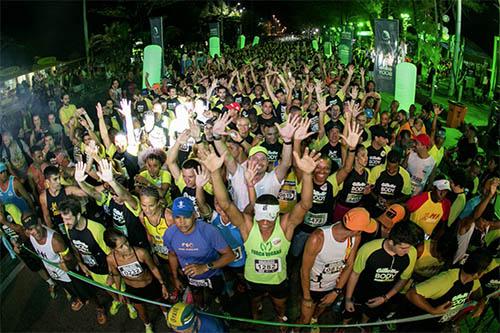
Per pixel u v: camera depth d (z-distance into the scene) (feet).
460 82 61.93
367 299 14.66
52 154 25.08
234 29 176.76
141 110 37.14
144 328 17.31
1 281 20.47
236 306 17.04
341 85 45.39
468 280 12.80
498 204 24.20
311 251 13.42
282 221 13.82
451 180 18.21
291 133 16.15
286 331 16.47
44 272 18.53
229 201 13.52
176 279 16.12
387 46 44.21
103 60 92.27
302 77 45.50
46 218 19.40
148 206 14.89
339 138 23.20
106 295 19.29
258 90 36.35
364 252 13.66
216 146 16.70
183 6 128.36
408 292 13.34
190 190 17.79
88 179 22.76
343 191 18.94
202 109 28.02
